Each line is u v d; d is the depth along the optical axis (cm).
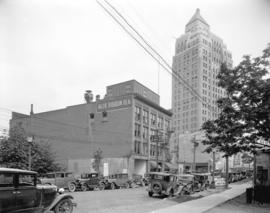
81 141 5522
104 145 5181
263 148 2180
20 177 960
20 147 3425
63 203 1153
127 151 4862
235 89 1903
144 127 5288
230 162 9344
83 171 5341
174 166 5969
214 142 2003
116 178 3259
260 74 1855
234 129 1853
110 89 6194
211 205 1698
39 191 1048
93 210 1469
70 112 5784
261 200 1886
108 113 5244
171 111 6394
